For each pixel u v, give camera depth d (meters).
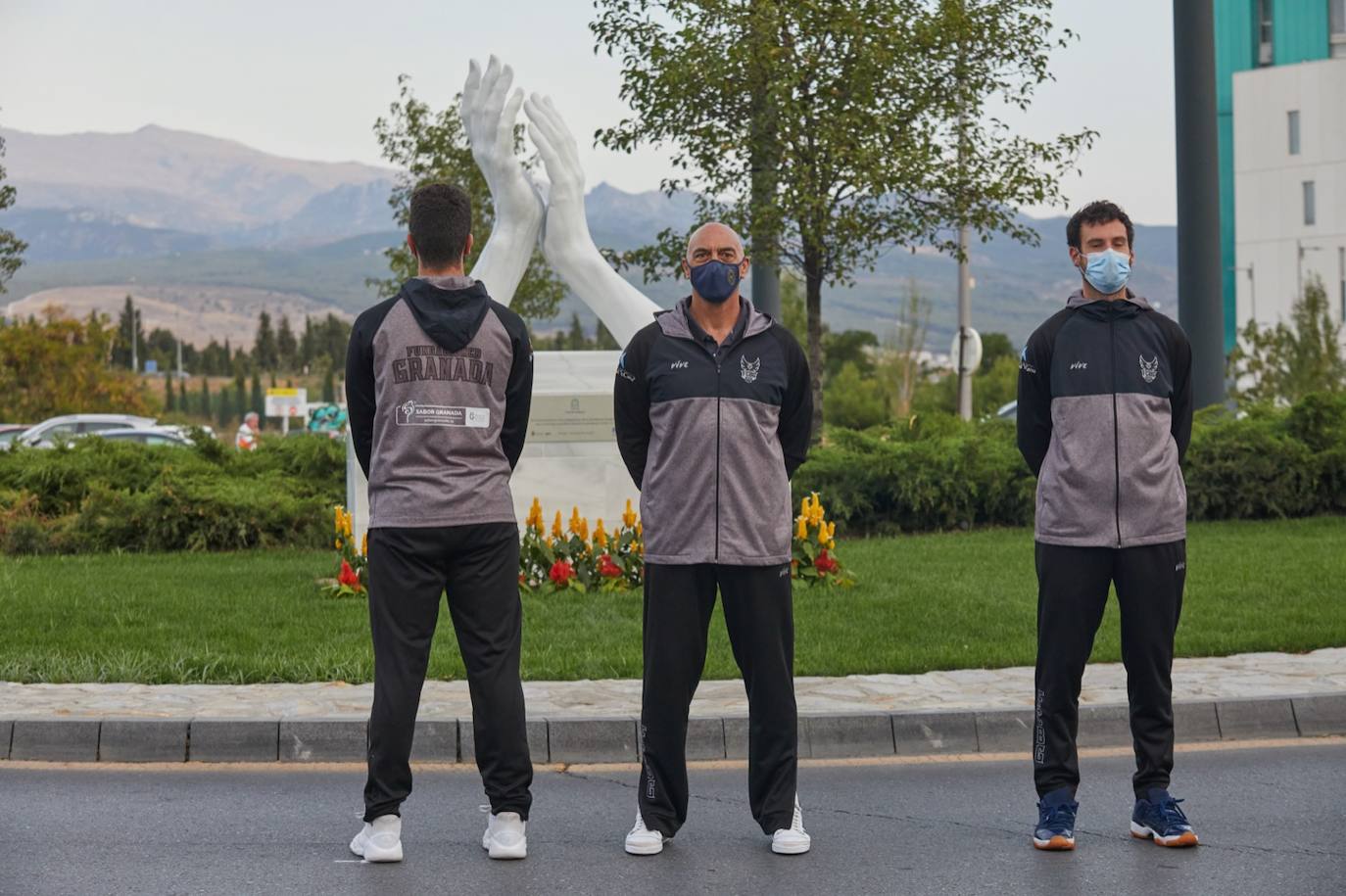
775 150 17.14
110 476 18.95
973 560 14.23
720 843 5.70
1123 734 7.52
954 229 18.31
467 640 5.53
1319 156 59.22
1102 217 5.71
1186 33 19.89
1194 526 17.30
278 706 7.64
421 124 25.14
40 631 10.15
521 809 5.49
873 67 16.75
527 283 25.53
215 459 20.25
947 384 50.50
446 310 5.48
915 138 17.36
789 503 5.66
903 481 17.56
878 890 5.03
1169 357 5.72
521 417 5.71
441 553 5.43
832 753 7.31
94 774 6.87
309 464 19.86
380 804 5.40
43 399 59.41
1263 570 12.83
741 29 17.00
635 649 9.32
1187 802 6.29
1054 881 5.12
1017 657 8.90
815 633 9.88
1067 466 5.67
